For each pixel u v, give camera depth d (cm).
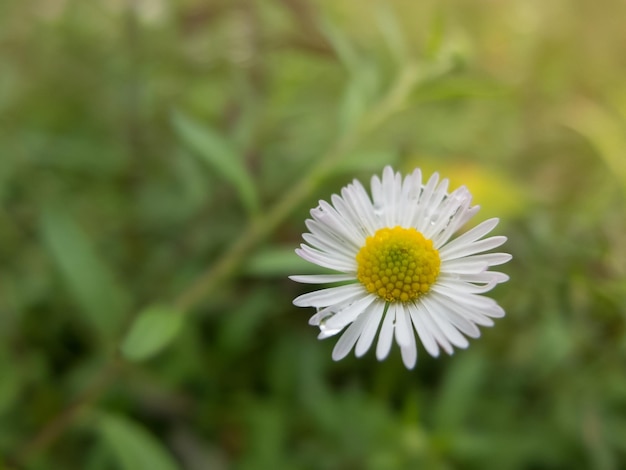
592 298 11
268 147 14
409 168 13
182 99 14
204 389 11
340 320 6
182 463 11
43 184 13
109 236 12
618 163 14
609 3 18
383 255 6
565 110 16
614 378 10
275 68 15
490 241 6
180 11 14
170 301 11
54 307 11
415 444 9
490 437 10
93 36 15
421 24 19
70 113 14
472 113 16
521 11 19
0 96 13
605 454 10
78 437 10
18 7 14
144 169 13
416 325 6
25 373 11
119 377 11
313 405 10
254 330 12
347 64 11
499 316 6
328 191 13
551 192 14
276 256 10
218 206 13
